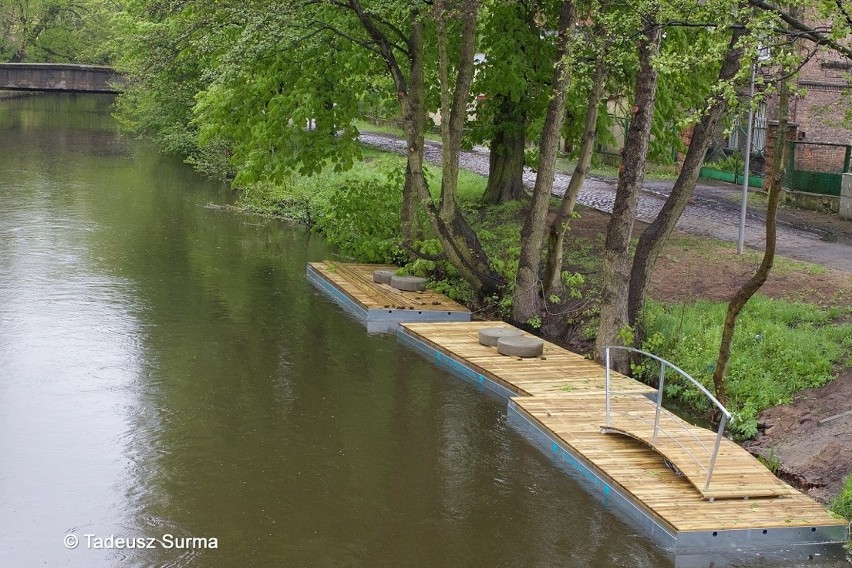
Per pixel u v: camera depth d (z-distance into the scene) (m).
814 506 11.45
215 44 22.62
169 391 15.40
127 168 41.62
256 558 10.52
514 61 25.09
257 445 13.48
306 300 21.41
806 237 23.59
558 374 16.03
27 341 17.52
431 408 15.13
